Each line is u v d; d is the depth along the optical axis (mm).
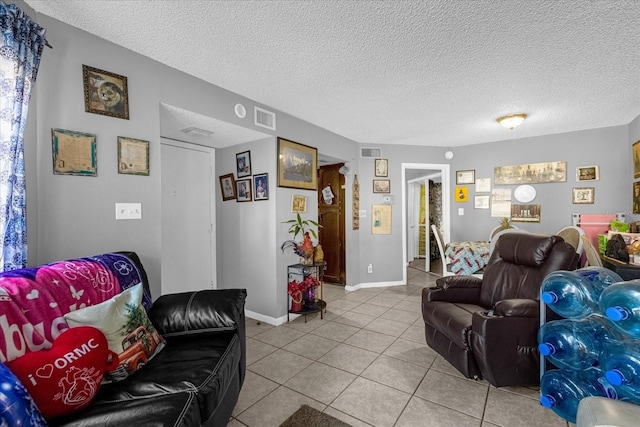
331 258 5059
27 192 1622
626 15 1702
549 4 1615
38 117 1689
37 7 1647
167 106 2330
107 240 1953
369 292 4504
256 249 3383
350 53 2139
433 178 6730
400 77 2520
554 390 1681
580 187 4168
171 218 3232
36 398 928
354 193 4668
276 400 1870
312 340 2781
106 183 1955
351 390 1975
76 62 1834
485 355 1855
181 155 3348
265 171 3289
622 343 1423
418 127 4000
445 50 2096
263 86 2693
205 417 1162
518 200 4590
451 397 1892
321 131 4000
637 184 3564
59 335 1122
